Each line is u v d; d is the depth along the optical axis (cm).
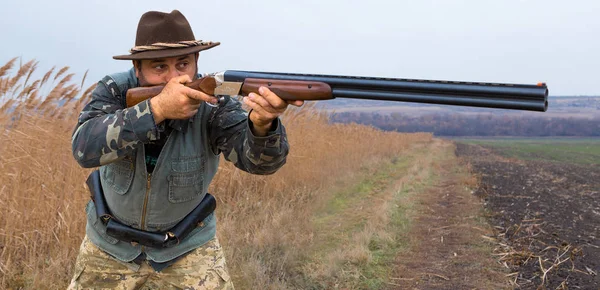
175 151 244
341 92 202
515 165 2070
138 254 256
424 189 1136
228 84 218
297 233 609
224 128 246
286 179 855
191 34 245
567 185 1321
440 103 185
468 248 623
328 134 1203
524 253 581
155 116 215
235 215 662
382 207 811
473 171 1675
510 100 172
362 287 487
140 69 242
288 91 207
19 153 488
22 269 456
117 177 249
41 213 473
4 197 458
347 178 1130
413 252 606
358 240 618
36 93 517
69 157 525
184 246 259
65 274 448
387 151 2112
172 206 251
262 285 448
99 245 261
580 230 722
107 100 241
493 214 833
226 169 742
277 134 222
